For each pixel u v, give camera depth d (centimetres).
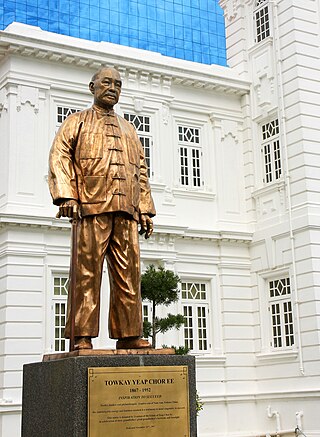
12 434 1738
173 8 3219
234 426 2067
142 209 828
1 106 1966
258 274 2203
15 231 1850
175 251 2100
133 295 782
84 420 688
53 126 1988
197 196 2208
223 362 2125
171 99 2203
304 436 1905
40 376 751
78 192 775
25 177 1903
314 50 2172
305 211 2042
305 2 2195
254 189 2262
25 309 1822
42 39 1952
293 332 2052
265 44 2267
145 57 2161
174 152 2202
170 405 728
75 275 765
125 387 710
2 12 2891
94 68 2069
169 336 2033
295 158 2102
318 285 1988
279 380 2066
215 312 2158
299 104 2108
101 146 783
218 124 2297
